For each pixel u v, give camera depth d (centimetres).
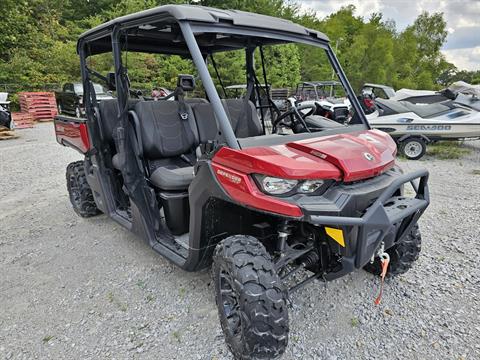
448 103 677
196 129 335
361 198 174
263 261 177
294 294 251
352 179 178
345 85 271
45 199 473
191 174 274
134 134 295
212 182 191
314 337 211
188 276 278
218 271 192
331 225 163
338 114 289
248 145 190
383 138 231
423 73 3353
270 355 169
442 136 652
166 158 323
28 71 1689
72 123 371
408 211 192
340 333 214
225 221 212
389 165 203
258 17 230
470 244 321
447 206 419
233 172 180
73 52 1802
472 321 222
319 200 170
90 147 335
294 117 270
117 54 266
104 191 333
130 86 345
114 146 338
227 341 192
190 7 206
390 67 2655
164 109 318
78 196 402
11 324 229
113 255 315
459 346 202
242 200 175
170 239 270
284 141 204
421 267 285
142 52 328
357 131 245
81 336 216
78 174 391
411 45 3184
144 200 277
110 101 343
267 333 166
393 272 260
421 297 247
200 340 210
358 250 171
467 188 489
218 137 195
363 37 2353
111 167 336
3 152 792
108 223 388
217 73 310
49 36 1948
